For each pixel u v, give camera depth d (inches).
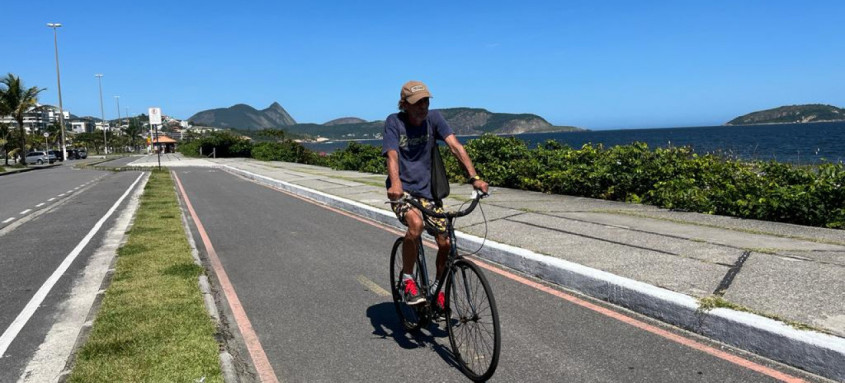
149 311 181.8
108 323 170.7
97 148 4458.7
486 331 134.6
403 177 153.5
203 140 2327.8
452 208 384.8
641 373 137.2
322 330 176.4
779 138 3179.1
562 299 198.4
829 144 2166.6
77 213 479.2
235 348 161.0
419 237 153.6
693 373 136.1
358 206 433.1
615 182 398.6
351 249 298.8
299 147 1483.8
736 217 306.5
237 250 305.3
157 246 296.2
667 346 153.3
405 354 156.3
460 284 145.3
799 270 190.4
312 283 232.1
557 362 145.4
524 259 235.5
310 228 371.2
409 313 182.7
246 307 201.0
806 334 136.7
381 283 230.5
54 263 274.7
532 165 482.3
